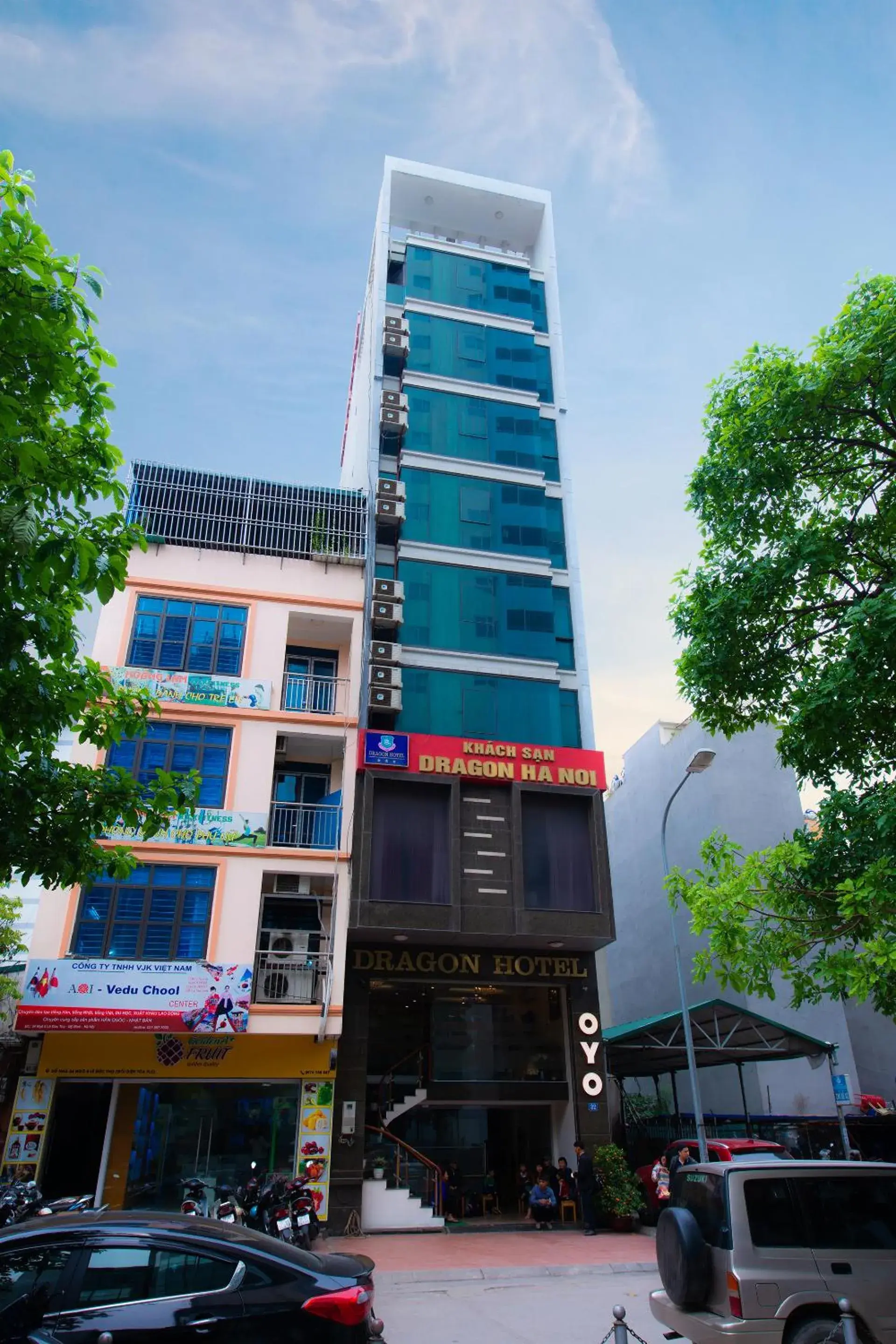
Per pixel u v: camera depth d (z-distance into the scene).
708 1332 6.19
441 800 18.88
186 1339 4.70
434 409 24.83
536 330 27.48
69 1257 4.93
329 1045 16.14
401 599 21.50
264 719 17.77
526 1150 19.45
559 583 23.73
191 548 19.11
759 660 10.91
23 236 6.87
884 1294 6.34
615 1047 19.08
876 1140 17.70
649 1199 16.33
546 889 18.77
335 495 20.69
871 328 9.68
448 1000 19.20
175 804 9.20
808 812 24.75
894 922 9.06
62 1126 14.95
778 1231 6.51
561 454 25.53
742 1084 19.88
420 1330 8.84
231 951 15.75
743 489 10.88
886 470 10.62
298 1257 5.29
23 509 6.55
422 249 27.23
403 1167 16.75
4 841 7.94
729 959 10.18
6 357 6.75
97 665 8.82
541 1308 9.89
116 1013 14.63
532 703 21.69
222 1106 15.62
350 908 17.08
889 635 8.72
